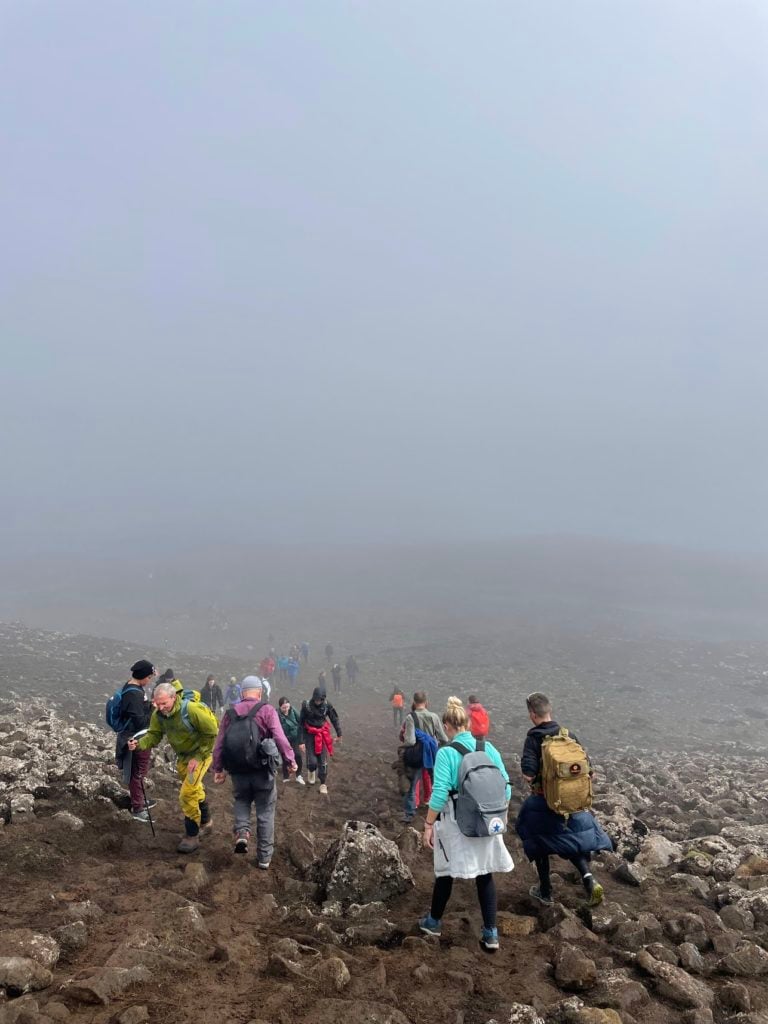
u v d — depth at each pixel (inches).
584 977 203.3
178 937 214.4
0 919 219.5
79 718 896.3
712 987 210.1
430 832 237.8
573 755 251.4
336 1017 176.2
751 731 1267.2
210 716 299.6
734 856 325.4
